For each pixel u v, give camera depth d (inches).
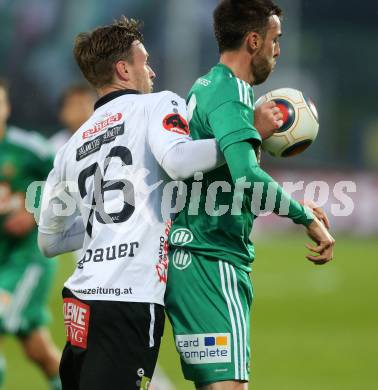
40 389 1235.2
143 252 660.7
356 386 1251.8
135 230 662.5
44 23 5295.3
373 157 5280.5
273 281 2696.9
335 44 5812.0
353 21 5905.5
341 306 2164.1
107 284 655.8
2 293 1129.4
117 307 652.7
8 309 1125.7
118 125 679.7
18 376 1336.1
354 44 5821.9
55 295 2316.7
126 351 652.1
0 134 1158.3
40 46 5290.4
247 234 727.1
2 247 1146.7
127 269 657.0
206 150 649.6
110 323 653.3
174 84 5270.7
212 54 5344.5
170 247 725.9
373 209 4151.1
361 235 4146.2
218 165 660.1
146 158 670.5
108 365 651.5
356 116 5570.9
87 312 660.7
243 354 709.3
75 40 718.5
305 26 5900.6
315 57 5797.2
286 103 722.8
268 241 4052.7
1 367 1138.0
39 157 1163.3
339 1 5885.8
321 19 5910.4
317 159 5167.3
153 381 1093.1
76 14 5315.0
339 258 3363.7
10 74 5246.1
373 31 5885.8
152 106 672.4
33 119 5182.1
